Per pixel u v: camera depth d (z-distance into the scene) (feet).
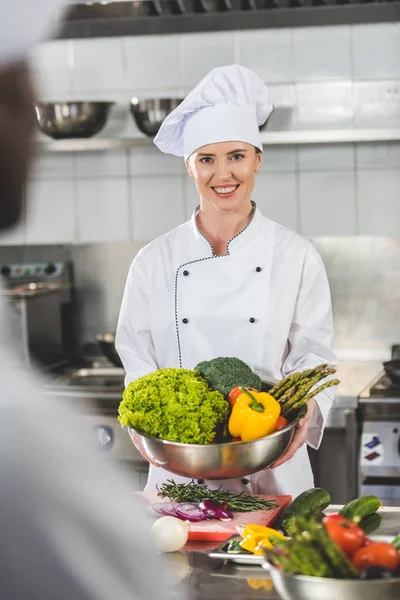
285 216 13.64
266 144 13.52
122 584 1.84
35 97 1.72
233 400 6.33
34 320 12.56
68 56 13.92
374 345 13.47
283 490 7.45
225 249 7.99
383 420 10.98
